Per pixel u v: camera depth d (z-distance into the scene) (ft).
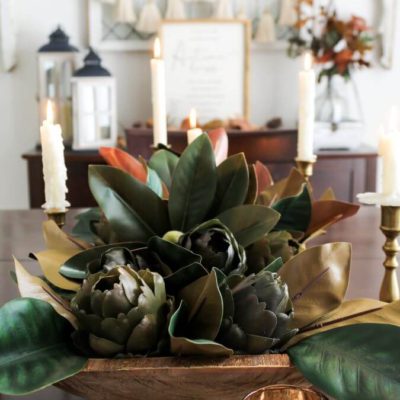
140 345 1.65
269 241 2.10
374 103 8.61
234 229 2.01
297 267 1.97
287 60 8.35
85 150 7.27
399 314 1.89
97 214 2.80
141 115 8.33
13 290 3.22
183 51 7.96
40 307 1.72
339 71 7.38
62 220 2.57
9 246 4.19
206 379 1.62
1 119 8.27
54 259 2.14
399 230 2.52
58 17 8.10
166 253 1.86
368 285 3.28
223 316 1.69
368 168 7.46
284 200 2.30
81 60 8.20
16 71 8.18
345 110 7.61
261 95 8.41
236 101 8.06
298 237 2.32
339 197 7.43
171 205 2.06
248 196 2.16
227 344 1.70
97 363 1.62
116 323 1.60
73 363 1.63
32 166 7.26
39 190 7.30
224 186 2.11
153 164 2.44
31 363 1.60
